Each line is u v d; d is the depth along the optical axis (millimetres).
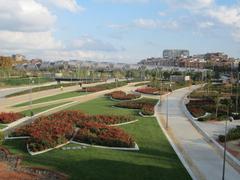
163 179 31062
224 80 155000
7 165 33594
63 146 40750
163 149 41062
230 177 32250
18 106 76250
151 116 64250
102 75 186500
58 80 159000
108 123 55062
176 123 58312
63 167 33406
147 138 46281
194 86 139125
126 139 42250
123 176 31469
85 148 40094
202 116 62688
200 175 32594
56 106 75938
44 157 36500
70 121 53312
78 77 174125
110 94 98312
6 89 121000
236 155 39250
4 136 44375
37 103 81625
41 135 41906
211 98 88000
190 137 48125
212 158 38156
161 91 104812
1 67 181375
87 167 33562
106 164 34594
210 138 46906
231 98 79812
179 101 88250
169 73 177000
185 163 35938
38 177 30562
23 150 39219
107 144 41125
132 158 36938
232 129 50562
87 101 85812
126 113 67062
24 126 49250
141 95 99875
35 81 148375
